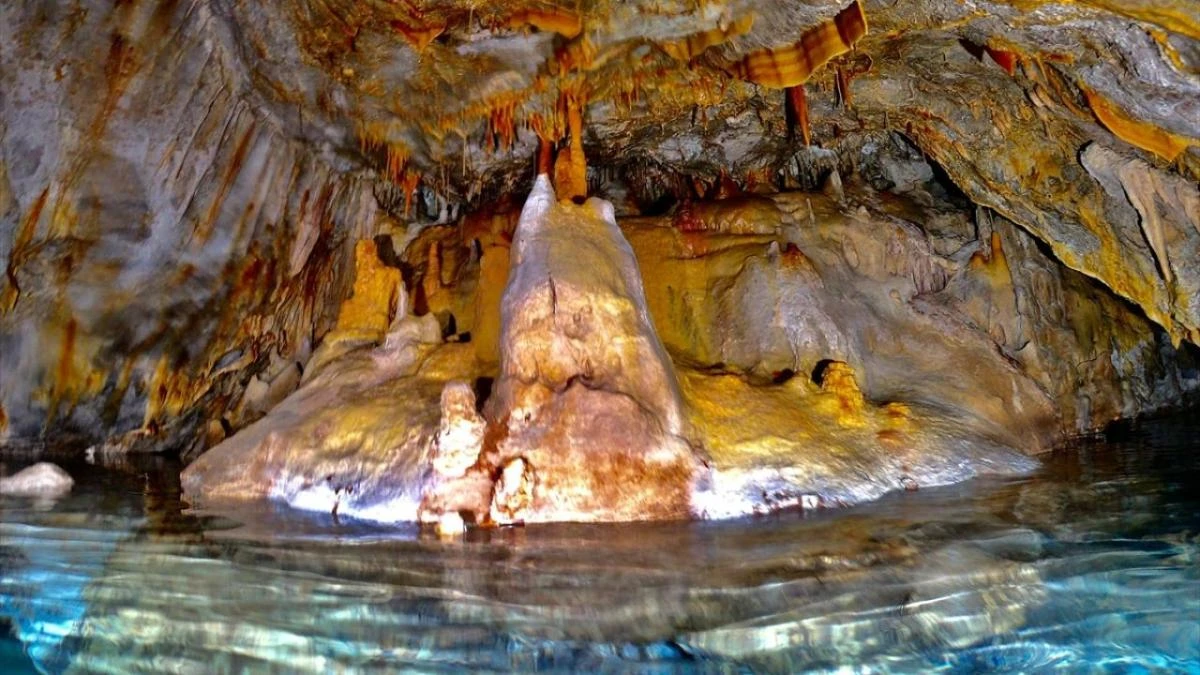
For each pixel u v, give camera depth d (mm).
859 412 6645
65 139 6844
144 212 7648
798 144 10133
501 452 5340
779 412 6301
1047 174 7992
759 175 10625
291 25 6941
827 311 7816
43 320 7770
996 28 6086
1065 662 3246
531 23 6590
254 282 8953
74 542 4855
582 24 6691
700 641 3326
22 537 4980
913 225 9578
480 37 6984
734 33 6648
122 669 3416
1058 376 9812
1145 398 11750
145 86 6969
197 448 9367
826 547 4363
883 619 3490
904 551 4273
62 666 3486
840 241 8922
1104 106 6207
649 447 5344
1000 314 9297
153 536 4949
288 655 3379
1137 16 4953
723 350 7785
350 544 4625
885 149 10656
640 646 3299
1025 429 8016
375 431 6062
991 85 7410
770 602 3637
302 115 8336
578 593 3758
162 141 7398
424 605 3686
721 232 8727
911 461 6273
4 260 7164
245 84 7660
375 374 7000
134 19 6543
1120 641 3363
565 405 5418
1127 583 3816
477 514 5160
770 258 7977
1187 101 5496
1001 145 8172
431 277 8898
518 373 5617
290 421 6660
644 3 6449
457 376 6699
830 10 6172
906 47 7176
